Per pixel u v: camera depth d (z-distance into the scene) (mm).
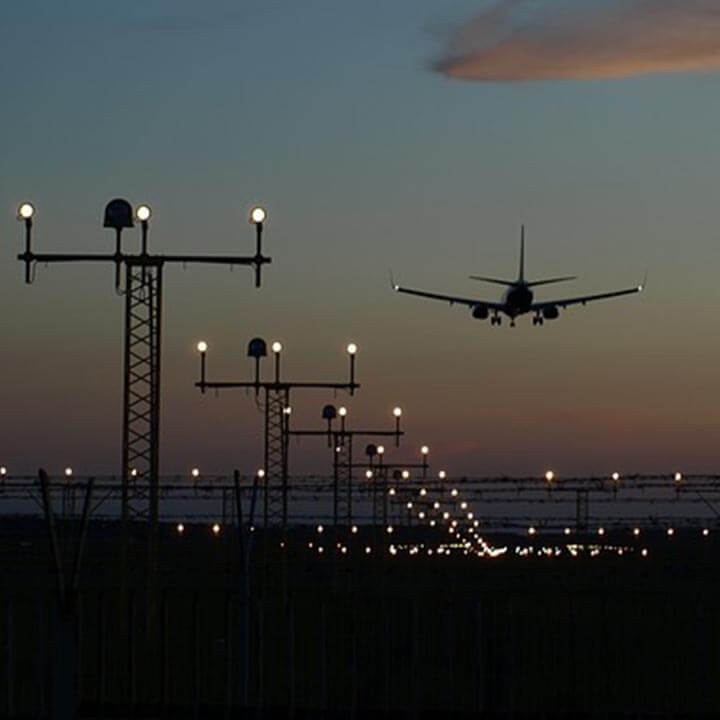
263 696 171250
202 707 175500
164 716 169500
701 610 195750
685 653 196125
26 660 199250
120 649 197375
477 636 184875
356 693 181125
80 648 176500
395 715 178750
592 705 189250
